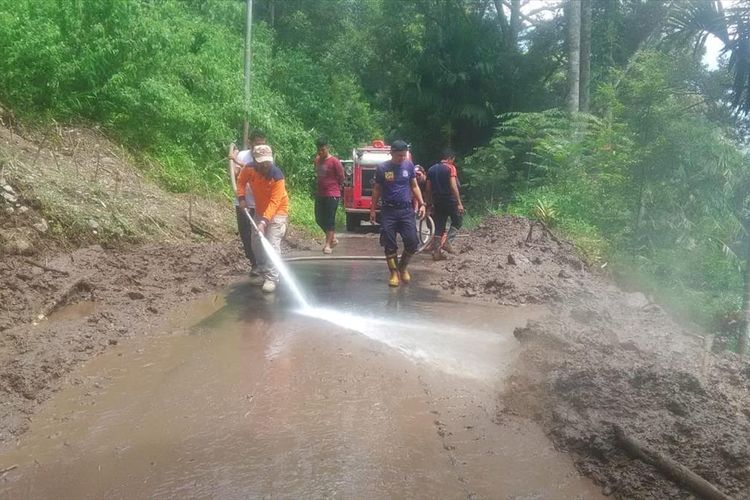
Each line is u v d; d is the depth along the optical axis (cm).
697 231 1066
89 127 1082
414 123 2709
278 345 534
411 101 2541
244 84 1583
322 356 507
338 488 315
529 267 904
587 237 1141
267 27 2419
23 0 1000
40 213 736
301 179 1798
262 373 468
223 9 1966
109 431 374
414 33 2658
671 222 1068
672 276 1009
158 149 1196
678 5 866
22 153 865
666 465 322
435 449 358
